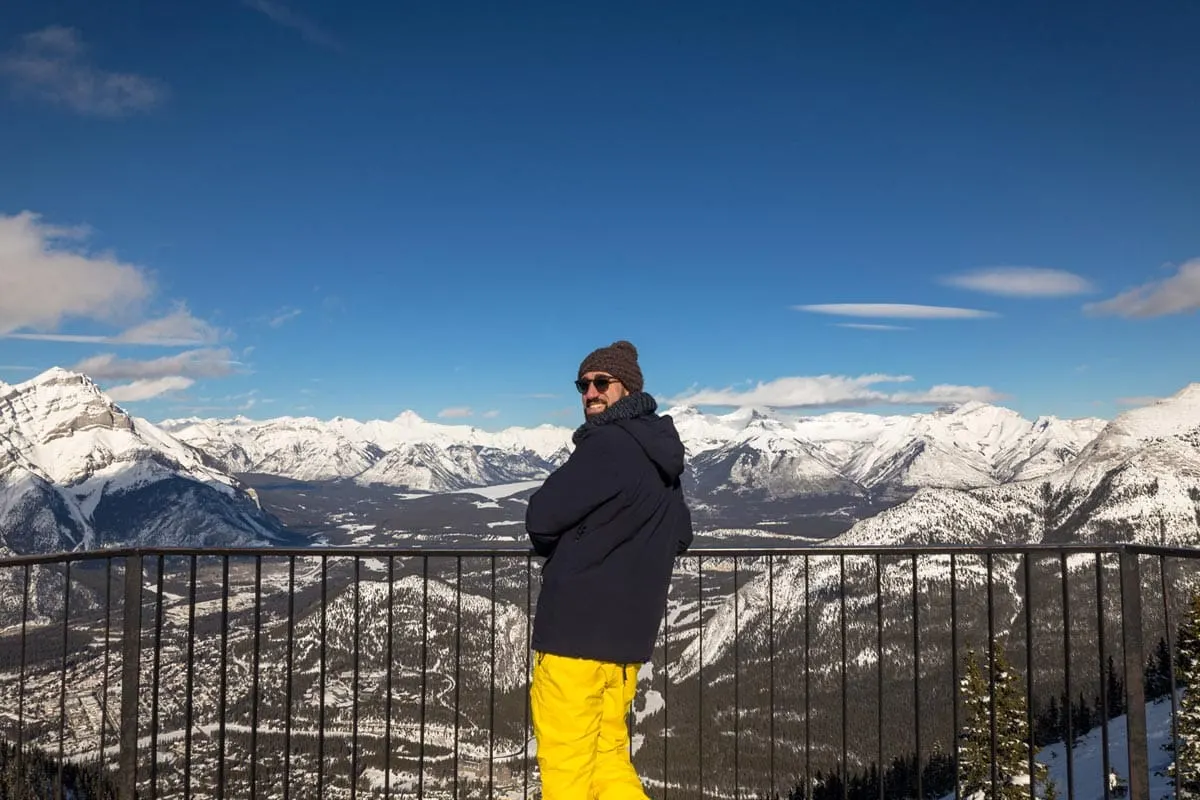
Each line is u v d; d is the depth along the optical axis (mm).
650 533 3291
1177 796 4258
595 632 3191
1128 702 4273
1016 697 13219
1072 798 3982
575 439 3375
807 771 4461
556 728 3250
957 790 4465
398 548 4641
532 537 3260
